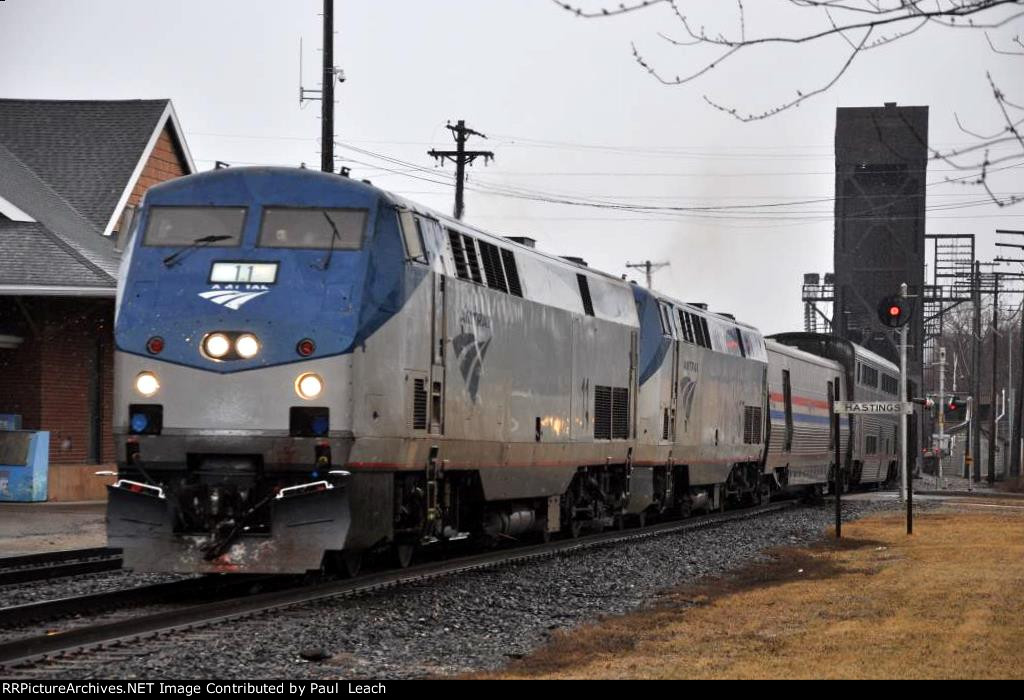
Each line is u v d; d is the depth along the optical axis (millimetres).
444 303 37438
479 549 46406
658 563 43750
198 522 31750
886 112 137000
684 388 64250
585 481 53750
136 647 24500
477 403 40344
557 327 48062
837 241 141000
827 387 95125
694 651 25797
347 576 36125
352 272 32406
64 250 65938
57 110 86062
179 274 32625
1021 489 125188
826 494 98875
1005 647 25250
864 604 32406
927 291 159125
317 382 31422
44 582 35656
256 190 33500
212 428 31469
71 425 69500
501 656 25453
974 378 167125
